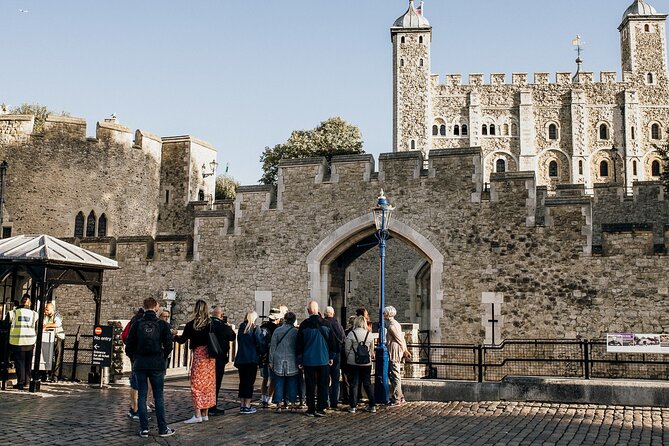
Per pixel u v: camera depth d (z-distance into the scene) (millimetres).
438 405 11297
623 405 10773
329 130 51594
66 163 26625
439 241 17047
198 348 9727
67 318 20000
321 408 10320
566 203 16297
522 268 16391
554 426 9227
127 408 10539
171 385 13609
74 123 26922
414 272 26156
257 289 18453
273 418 10055
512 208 16656
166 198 30812
